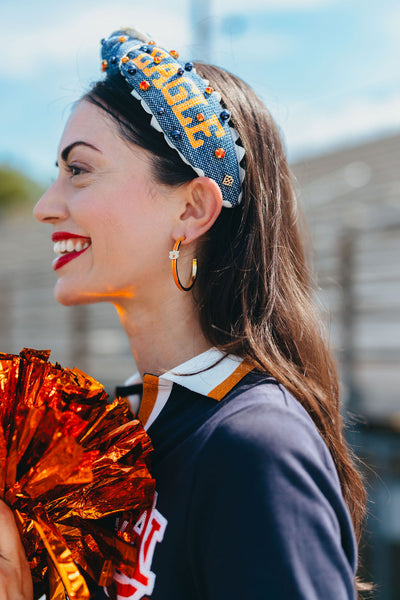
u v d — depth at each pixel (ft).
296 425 2.55
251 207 3.36
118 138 3.21
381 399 14.19
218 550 2.30
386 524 11.76
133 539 2.71
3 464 2.62
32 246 34.47
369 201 21.42
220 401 2.79
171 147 3.18
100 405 2.80
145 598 2.55
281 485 2.30
